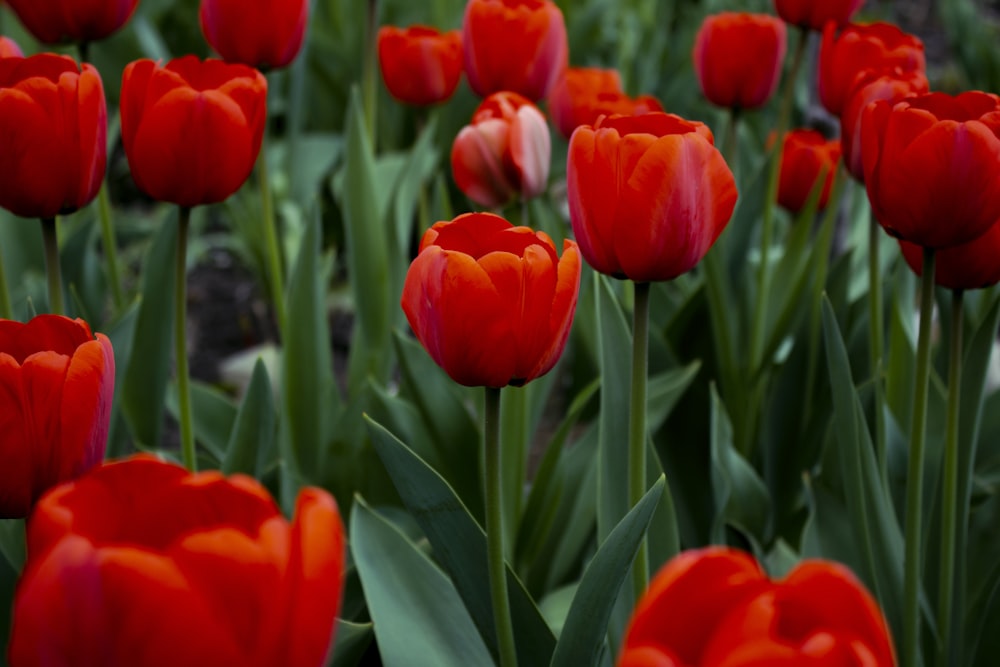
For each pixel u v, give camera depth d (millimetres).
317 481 1091
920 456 930
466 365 818
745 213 1229
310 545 702
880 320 1057
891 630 977
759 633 637
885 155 879
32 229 1467
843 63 1084
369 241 1188
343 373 1674
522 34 1122
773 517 1172
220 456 1144
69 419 812
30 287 1187
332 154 1963
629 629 675
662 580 666
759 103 1189
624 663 630
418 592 917
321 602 705
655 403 1109
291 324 1114
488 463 844
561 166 1782
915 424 927
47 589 650
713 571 688
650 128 865
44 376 808
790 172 1229
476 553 898
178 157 931
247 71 971
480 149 1043
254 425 1010
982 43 2641
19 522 938
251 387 1006
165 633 649
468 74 1150
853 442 953
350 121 1177
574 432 1464
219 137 931
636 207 835
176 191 942
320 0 2164
